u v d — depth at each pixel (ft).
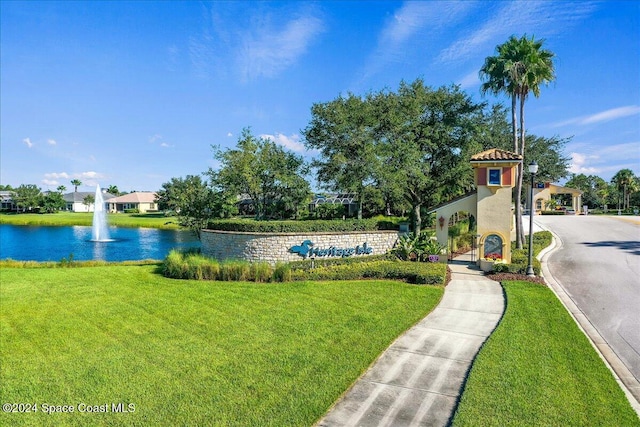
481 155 65.72
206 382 26.45
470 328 35.81
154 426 21.61
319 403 23.20
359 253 78.38
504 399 22.47
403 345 31.94
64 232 177.78
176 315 41.81
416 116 85.92
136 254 111.45
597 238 91.71
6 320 40.98
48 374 28.35
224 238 78.74
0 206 349.61
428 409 22.40
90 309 44.70
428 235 87.35
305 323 37.68
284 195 112.06
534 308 40.32
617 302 43.06
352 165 84.17
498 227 64.13
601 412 21.12
